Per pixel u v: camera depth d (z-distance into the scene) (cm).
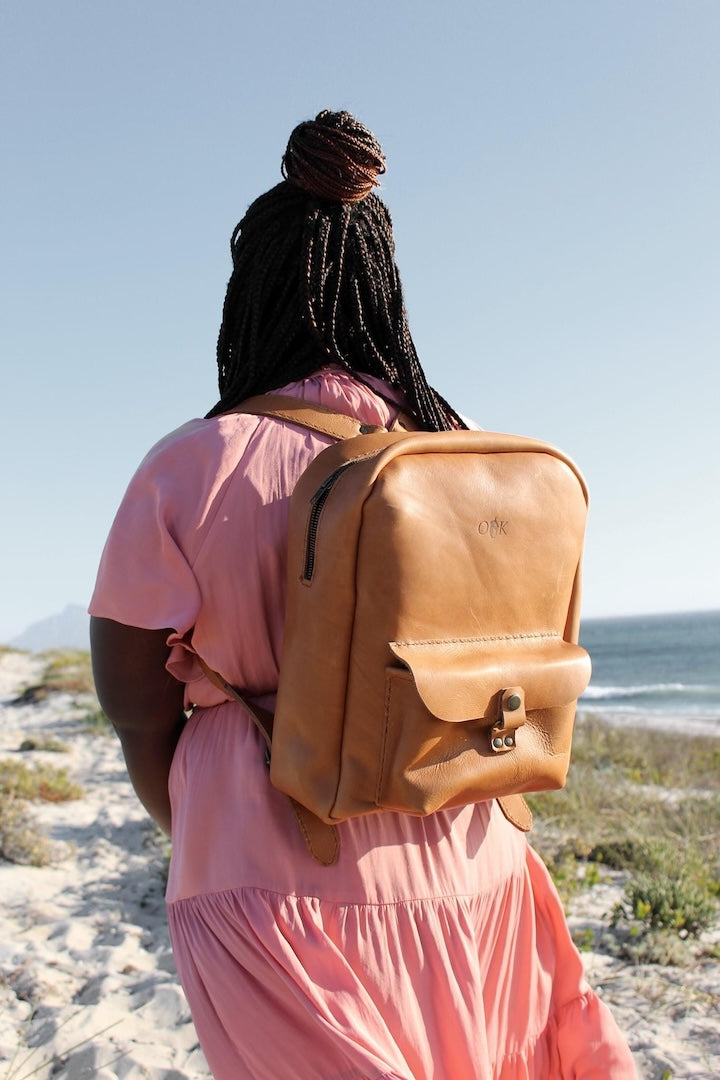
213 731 181
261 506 175
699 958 494
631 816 769
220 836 173
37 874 613
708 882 588
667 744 1677
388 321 203
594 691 6109
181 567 173
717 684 6281
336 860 167
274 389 194
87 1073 348
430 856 173
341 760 163
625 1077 187
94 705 1730
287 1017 165
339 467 166
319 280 193
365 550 159
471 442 172
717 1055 387
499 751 166
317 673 163
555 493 178
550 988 194
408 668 156
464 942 171
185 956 175
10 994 417
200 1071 354
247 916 166
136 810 803
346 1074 158
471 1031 166
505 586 169
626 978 464
